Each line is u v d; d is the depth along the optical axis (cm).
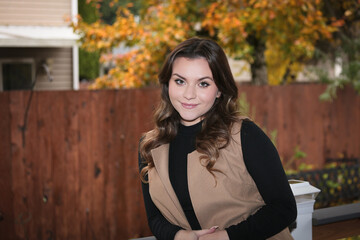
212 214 165
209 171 161
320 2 780
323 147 749
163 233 172
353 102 769
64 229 541
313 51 769
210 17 680
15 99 507
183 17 746
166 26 676
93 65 1727
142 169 183
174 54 168
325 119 746
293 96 712
